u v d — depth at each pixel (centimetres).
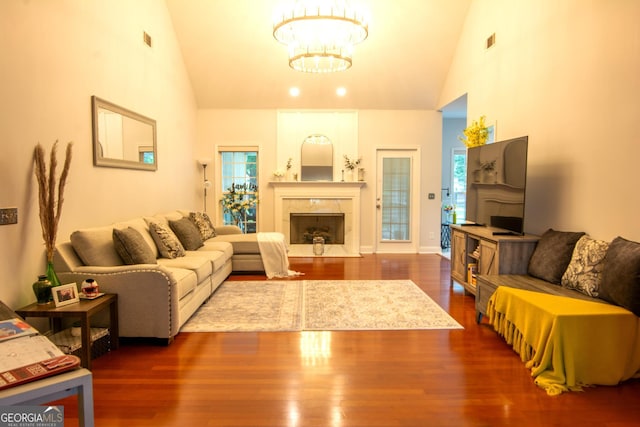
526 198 446
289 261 687
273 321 377
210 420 219
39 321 312
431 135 763
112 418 220
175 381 262
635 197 299
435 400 240
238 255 577
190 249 502
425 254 763
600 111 334
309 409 230
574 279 319
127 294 318
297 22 500
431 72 692
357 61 671
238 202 741
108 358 299
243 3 584
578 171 362
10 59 284
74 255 336
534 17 429
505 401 240
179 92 647
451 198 891
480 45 561
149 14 525
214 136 753
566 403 239
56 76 335
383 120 761
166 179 589
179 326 335
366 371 277
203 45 644
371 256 742
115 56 435
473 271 445
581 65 356
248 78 700
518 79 462
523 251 384
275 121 756
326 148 763
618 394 251
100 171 403
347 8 506
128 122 462
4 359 151
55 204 333
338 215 771
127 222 418
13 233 289
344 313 400
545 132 411
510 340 314
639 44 294
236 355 303
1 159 277
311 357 299
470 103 597
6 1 280
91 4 387
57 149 336
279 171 756
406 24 617
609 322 260
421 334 346
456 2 589
